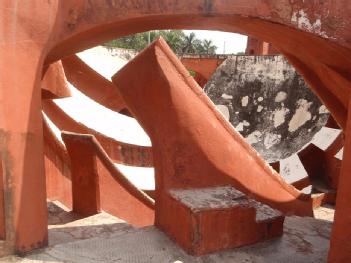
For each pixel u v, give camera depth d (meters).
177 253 3.50
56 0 3.05
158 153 4.01
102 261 3.25
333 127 10.71
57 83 5.27
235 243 3.69
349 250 2.90
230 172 4.27
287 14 2.97
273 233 4.00
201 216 3.40
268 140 12.04
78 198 5.28
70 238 4.09
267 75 12.84
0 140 2.91
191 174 4.01
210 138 4.13
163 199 3.95
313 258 3.70
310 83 4.59
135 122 10.58
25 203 3.10
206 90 13.76
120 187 5.80
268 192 4.69
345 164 2.93
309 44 3.49
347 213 2.91
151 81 4.00
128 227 4.49
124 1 3.01
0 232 3.05
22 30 2.93
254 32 3.83
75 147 4.87
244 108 13.12
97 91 11.49
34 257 3.11
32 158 3.09
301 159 8.62
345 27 3.01
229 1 2.95
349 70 3.67
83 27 3.08
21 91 2.98
